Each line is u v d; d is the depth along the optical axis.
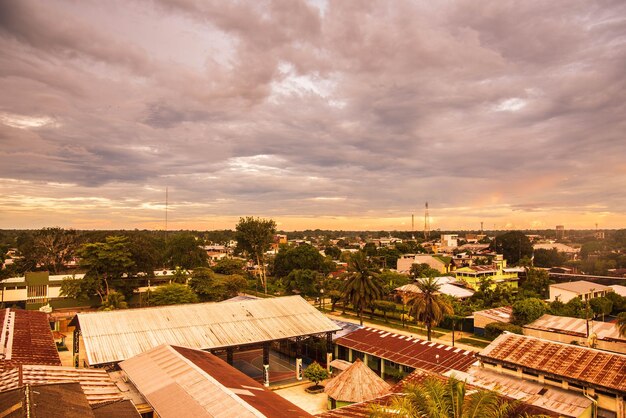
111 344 39.66
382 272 112.19
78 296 81.81
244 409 23.03
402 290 93.50
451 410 19.12
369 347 50.59
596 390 30.09
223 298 91.56
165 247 143.12
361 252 153.25
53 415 19.67
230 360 46.50
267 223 123.62
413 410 18.66
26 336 43.31
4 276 91.50
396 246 178.38
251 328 46.66
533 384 33.00
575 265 149.62
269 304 53.56
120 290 87.94
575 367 32.06
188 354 35.16
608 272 135.88
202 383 27.30
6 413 19.33
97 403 25.39
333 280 101.50
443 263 134.38
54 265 123.75
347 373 38.97
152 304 81.06
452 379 20.08
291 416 23.97
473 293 96.88
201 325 45.66
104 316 44.47
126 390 32.72
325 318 52.03
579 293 86.62
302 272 102.44
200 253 137.25
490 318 67.56
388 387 38.38
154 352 35.69
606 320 80.94
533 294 90.69
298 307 53.97
